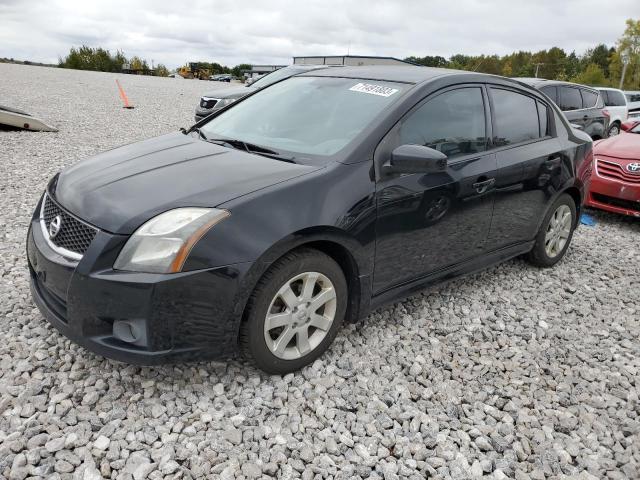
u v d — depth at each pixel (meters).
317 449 2.45
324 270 2.85
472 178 3.55
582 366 3.31
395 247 3.18
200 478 2.23
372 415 2.70
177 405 2.63
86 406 2.57
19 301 3.47
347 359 3.12
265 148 3.24
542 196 4.31
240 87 13.02
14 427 2.41
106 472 2.21
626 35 64.31
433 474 2.37
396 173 3.05
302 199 2.70
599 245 5.71
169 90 26.42
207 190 2.63
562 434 2.70
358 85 3.62
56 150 8.74
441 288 4.23
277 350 2.79
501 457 2.51
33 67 44.56
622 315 4.05
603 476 2.46
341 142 3.11
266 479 2.26
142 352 2.46
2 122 10.01
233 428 2.51
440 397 2.88
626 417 2.86
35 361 2.86
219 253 2.46
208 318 2.50
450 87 3.58
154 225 2.45
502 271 4.69
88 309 2.46
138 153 3.31
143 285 2.37
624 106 14.75
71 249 2.58
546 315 3.93
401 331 3.49
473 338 3.51
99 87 24.56
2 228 4.82
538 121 4.36
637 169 6.14
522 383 3.07
